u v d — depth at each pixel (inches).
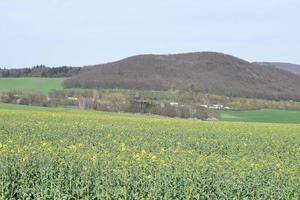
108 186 502.3
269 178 553.3
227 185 517.0
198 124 1737.2
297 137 1309.1
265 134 1364.4
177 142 1008.2
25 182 513.3
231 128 1571.1
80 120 1531.7
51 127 1157.1
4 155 563.2
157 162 595.8
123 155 658.2
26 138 893.8
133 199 498.3
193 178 530.6
